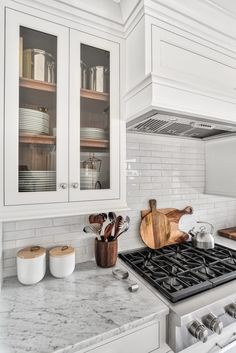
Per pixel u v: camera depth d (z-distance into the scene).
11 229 1.10
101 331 0.72
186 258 1.32
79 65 0.99
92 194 1.02
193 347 0.85
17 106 0.87
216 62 1.11
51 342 0.67
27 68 0.93
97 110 1.08
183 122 1.17
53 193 0.93
